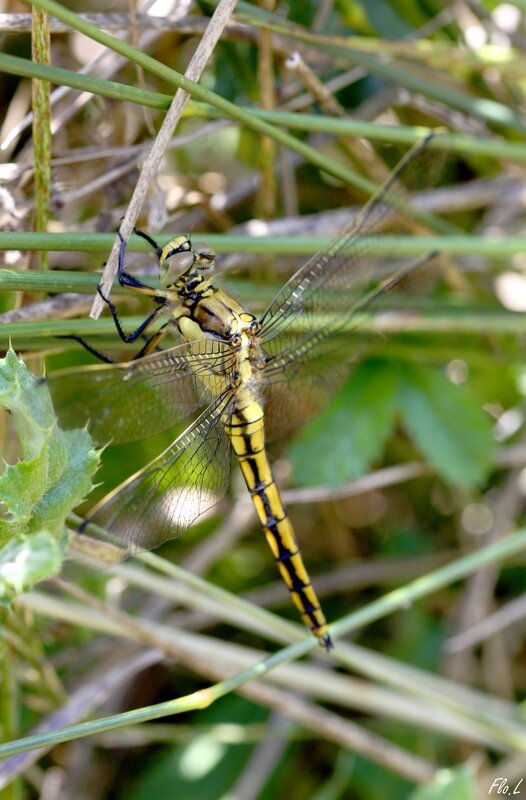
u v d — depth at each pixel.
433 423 0.44
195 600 0.41
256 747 0.44
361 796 0.44
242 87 0.43
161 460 0.38
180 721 0.45
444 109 0.44
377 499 0.46
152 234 0.39
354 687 0.42
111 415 0.39
